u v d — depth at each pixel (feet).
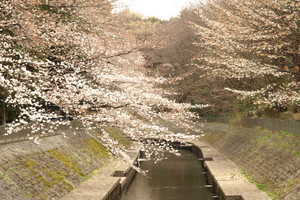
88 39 51.21
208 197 58.95
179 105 56.18
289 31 48.21
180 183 71.36
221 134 113.39
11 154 43.06
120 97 42.75
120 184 59.57
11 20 39.86
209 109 140.77
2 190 34.78
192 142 126.72
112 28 62.85
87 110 42.50
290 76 57.98
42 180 44.21
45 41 42.14
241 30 53.88
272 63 62.54
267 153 61.62
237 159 77.20
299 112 80.48
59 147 59.88
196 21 127.44
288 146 54.95
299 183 42.42
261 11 49.96
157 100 48.37
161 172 84.58
